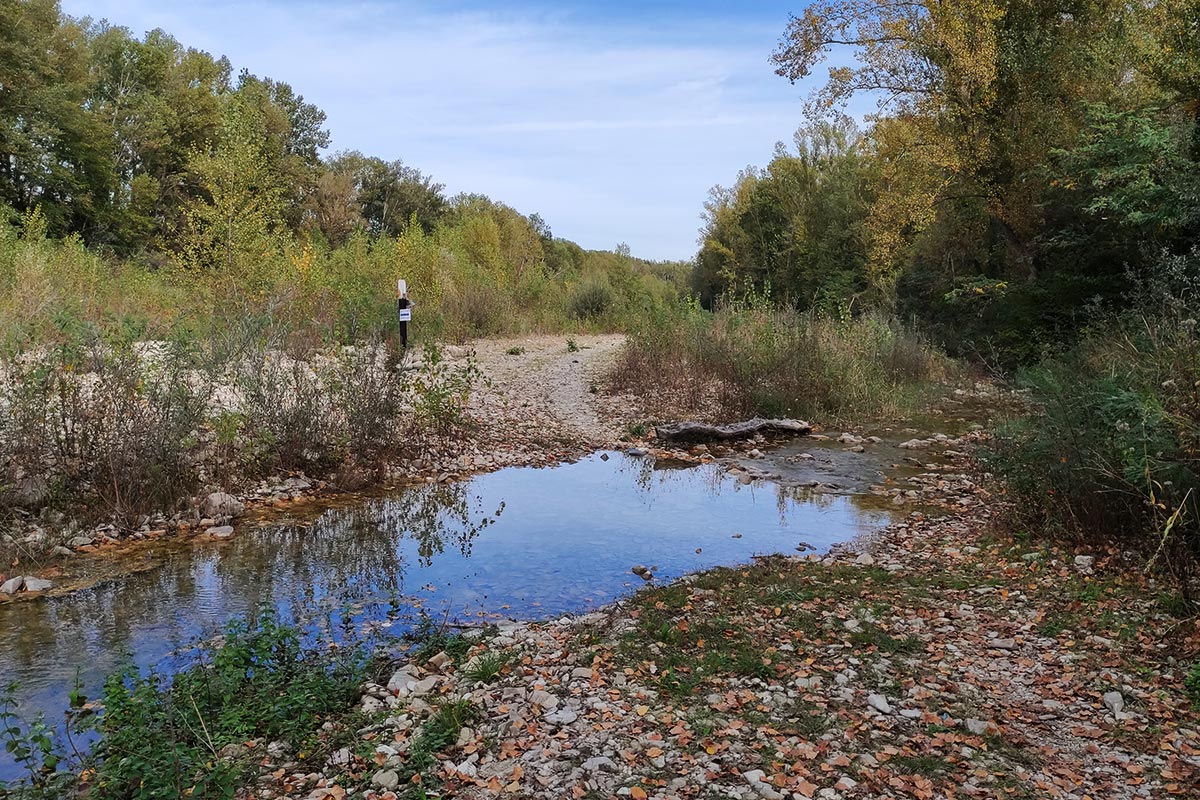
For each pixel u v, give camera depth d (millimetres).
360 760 3650
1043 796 3354
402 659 4863
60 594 5812
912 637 4992
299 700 4016
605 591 6148
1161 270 9352
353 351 10602
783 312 17766
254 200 18047
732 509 8516
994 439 8648
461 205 59062
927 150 19578
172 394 8016
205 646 4945
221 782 3260
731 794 3355
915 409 14789
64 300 13172
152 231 40031
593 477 9961
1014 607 5480
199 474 8219
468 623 5492
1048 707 4105
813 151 40812
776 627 5191
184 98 42969
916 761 3602
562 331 27281
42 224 19391
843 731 3879
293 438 9031
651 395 15109
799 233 39344
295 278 18219
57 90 32281
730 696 4199
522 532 7625
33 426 7203
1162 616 5090
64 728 3959
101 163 35875
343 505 8328
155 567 6430
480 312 24562
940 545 7066
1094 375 7250
